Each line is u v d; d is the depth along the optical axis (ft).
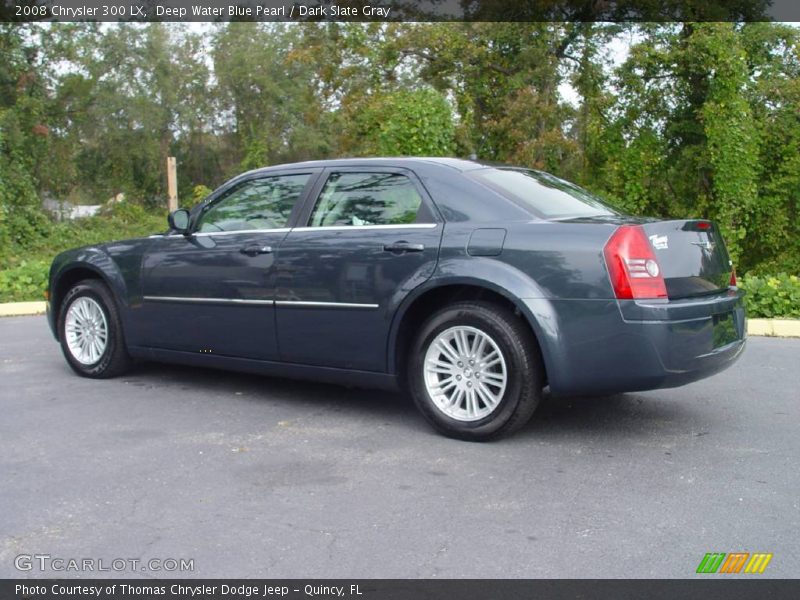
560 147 60.54
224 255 18.54
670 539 11.04
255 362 18.33
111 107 107.55
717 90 60.34
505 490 12.94
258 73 122.01
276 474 13.80
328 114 68.28
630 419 17.15
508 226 15.24
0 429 16.63
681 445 15.30
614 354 14.19
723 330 15.42
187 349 19.48
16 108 74.49
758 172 65.57
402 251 15.98
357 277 16.48
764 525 11.48
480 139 63.46
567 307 14.39
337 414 17.71
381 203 16.92
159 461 14.52
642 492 12.82
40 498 12.74
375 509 12.20
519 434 16.07
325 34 61.93
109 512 12.16
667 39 61.77
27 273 41.57
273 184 18.74
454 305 15.60
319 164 18.24
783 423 16.83
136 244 20.49
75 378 21.57
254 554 10.73
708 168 63.82
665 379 14.24
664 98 64.49
